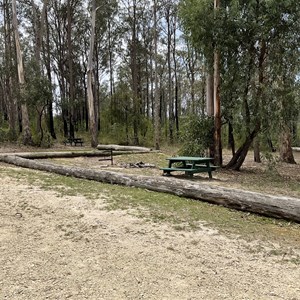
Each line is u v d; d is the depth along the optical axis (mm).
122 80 31719
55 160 13070
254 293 2793
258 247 3844
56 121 32719
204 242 3973
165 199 6066
